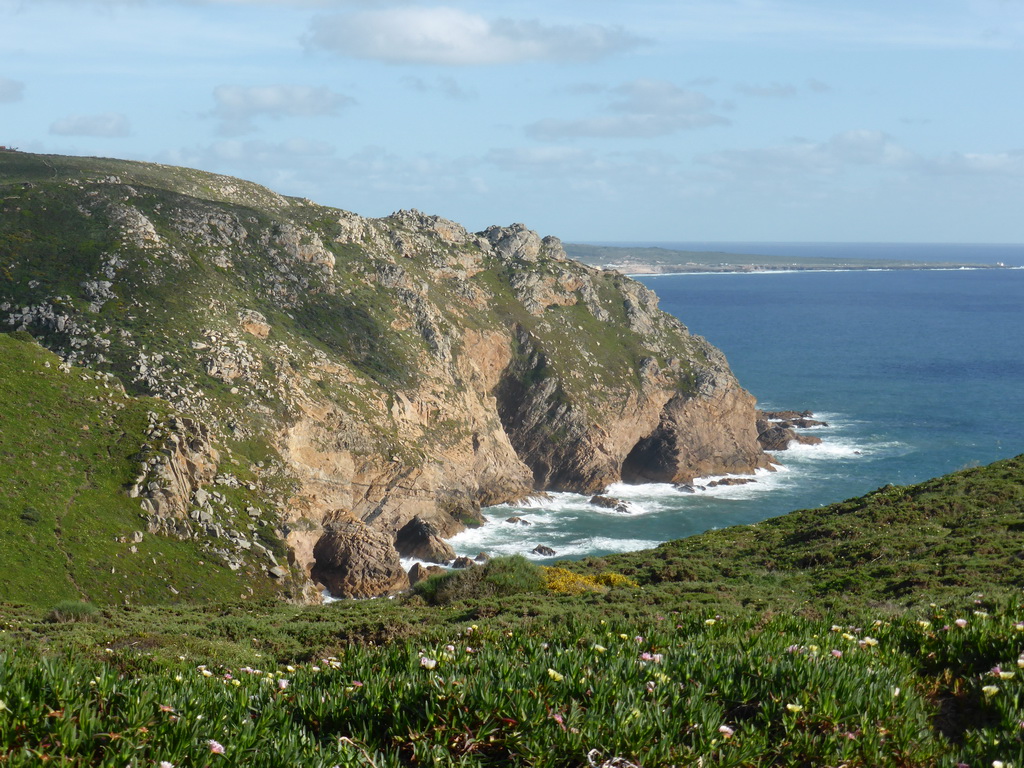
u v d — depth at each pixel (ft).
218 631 87.25
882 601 79.36
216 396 270.87
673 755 25.35
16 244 312.91
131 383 263.29
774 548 129.08
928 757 26.43
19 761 21.93
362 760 24.93
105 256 314.96
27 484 197.26
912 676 32.19
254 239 361.51
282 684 31.50
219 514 227.40
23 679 26.30
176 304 303.48
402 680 29.55
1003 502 132.36
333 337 336.49
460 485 333.21
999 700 28.53
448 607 90.89
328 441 287.48
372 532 268.41
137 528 204.33
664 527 327.06
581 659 32.07
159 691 27.84
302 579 230.68
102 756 23.80
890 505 140.87
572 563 126.21
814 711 27.86
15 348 239.91
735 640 38.01
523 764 25.36
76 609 108.47
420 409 334.44
